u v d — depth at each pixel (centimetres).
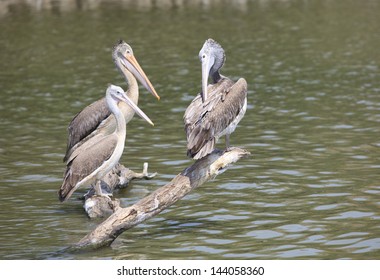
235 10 4684
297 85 2664
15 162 1795
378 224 1352
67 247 1285
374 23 4150
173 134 2039
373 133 1983
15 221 1424
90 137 1602
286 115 2222
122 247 1284
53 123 2175
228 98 1303
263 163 1747
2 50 3494
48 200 1543
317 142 1912
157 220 1417
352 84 2655
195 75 2862
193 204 1495
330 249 1247
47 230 1377
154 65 3083
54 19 4359
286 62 3116
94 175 1439
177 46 3516
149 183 1641
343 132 2005
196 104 1301
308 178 1625
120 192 1587
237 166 1730
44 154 1862
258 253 1239
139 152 1872
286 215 1412
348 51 3353
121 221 1277
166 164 1767
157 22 4247
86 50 3450
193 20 4306
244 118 2202
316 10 4666
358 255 1218
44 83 2764
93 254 1257
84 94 2562
